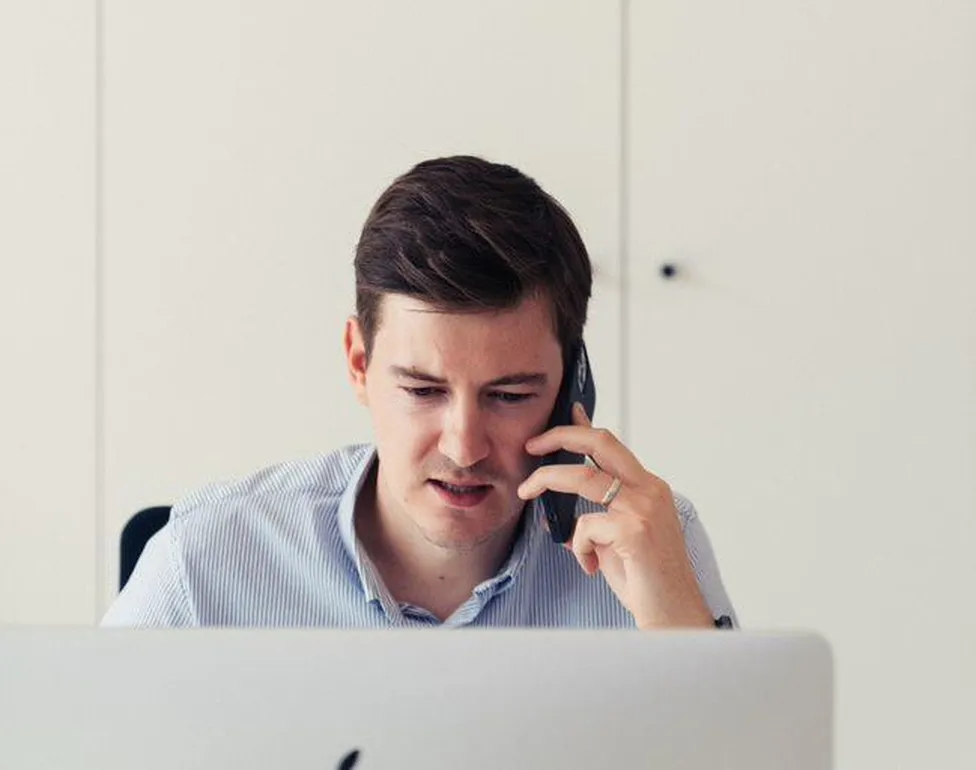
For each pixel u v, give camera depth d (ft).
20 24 13.23
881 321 13.15
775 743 3.73
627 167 13.07
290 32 13.08
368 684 3.65
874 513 13.25
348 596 6.91
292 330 13.23
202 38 13.12
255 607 6.95
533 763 3.67
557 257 5.96
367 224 6.11
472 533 6.17
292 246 13.19
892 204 13.10
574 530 6.62
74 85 13.23
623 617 7.05
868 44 13.03
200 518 7.13
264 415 13.25
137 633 3.67
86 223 13.26
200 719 3.64
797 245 13.14
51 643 3.66
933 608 13.30
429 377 5.87
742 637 3.73
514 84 13.03
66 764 3.65
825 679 3.73
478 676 3.67
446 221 5.82
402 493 6.13
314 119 13.10
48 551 13.42
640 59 13.03
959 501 13.23
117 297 13.28
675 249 13.12
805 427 13.23
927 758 13.39
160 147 13.20
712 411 13.20
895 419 13.21
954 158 13.07
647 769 3.70
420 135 13.08
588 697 3.68
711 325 13.16
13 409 13.35
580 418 6.45
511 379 5.91
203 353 13.28
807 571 13.29
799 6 13.01
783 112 13.05
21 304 13.32
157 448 13.33
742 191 13.09
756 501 13.25
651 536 6.29
